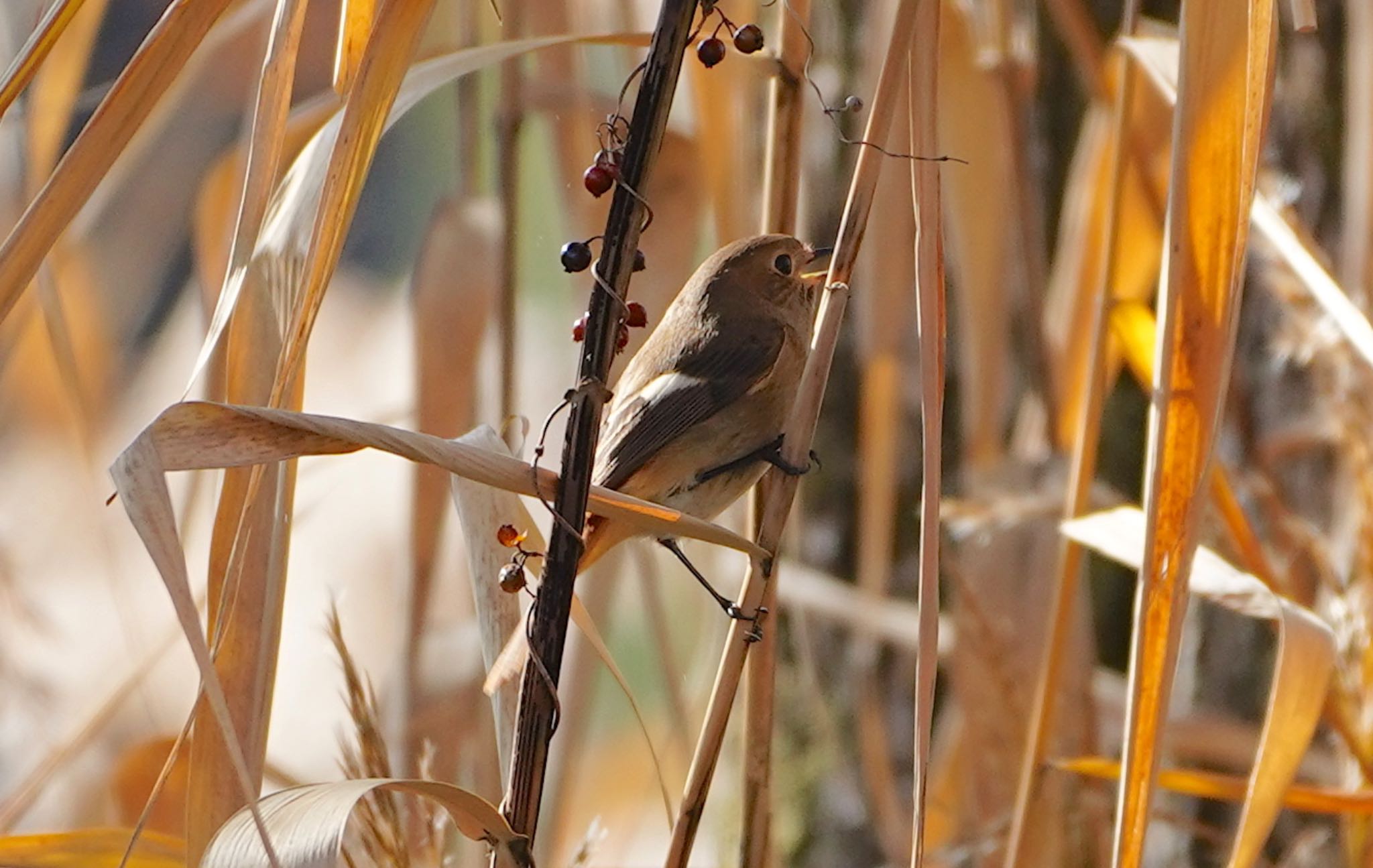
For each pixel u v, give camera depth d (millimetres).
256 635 5496
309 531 10359
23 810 5672
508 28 5715
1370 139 5680
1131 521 5578
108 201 5809
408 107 5535
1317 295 5543
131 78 5465
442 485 5688
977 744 5691
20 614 5805
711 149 5676
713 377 5672
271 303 5512
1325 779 5734
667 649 5695
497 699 5531
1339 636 5609
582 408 5457
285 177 5531
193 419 5430
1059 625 5605
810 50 5535
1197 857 5801
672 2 5449
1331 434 5668
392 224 11883
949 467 6230
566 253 5461
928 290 5473
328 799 5438
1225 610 5801
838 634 6547
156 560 5410
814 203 6363
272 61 5484
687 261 5715
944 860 5719
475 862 5652
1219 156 5477
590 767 7445
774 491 5516
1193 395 5480
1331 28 5781
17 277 5461
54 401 7059
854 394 6484
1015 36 5738
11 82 5465
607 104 5723
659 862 6684
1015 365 5949
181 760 5707
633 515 5473
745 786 5570
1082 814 5680
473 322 5691
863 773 6348
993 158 5738
